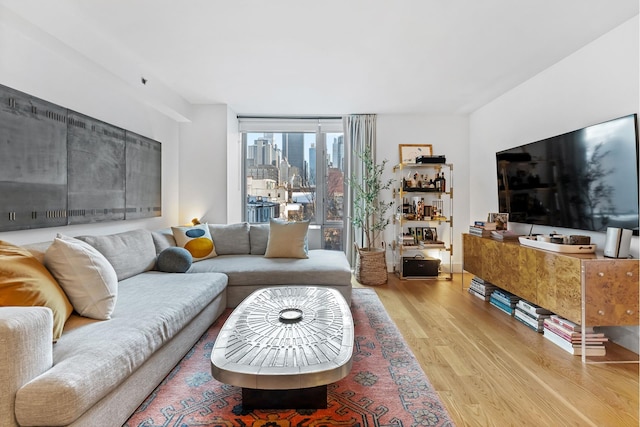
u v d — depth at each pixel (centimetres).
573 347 224
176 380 187
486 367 205
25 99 211
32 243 214
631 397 173
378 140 474
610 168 239
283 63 303
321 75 332
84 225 271
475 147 459
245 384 127
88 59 251
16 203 206
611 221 239
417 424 150
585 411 161
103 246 244
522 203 342
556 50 278
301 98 404
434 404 165
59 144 239
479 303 337
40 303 144
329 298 221
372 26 239
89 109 274
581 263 215
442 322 283
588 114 268
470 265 376
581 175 264
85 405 118
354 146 469
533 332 262
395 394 174
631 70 230
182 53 283
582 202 264
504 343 241
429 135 475
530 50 278
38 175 221
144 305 196
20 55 209
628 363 211
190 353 221
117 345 143
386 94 389
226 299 304
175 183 429
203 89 374
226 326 171
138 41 262
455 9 218
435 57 291
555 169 293
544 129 320
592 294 214
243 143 498
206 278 265
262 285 305
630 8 217
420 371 198
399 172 472
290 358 138
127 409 150
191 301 214
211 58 293
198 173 435
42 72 226
